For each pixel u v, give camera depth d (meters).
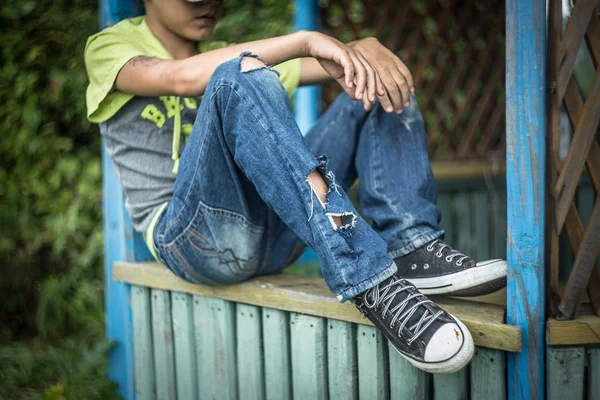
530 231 1.57
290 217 1.62
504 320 1.64
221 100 1.66
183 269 1.98
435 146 3.81
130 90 1.97
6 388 2.91
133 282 2.30
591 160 1.60
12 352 3.30
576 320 1.59
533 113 1.55
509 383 1.61
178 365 2.20
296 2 3.61
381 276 1.57
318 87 3.65
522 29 1.54
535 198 1.56
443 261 1.75
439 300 1.80
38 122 3.70
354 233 1.58
